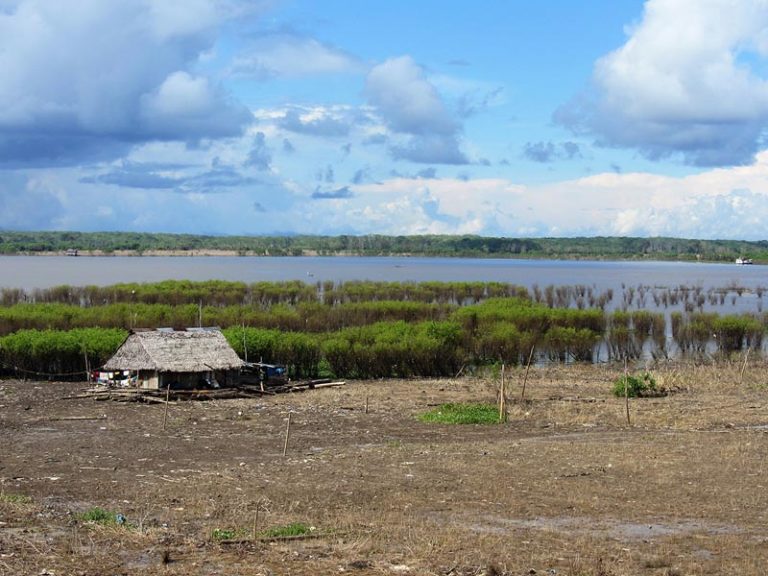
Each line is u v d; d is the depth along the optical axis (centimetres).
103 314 7369
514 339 6494
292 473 2659
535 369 6125
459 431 3653
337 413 4122
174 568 1555
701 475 2631
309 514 2105
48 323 6919
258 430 3631
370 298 11038
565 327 7456
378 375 5712
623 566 1670
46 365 5384
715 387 5100
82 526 1862
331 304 9969
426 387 5153
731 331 7275
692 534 1956
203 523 1959
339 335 6100
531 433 3597
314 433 3572
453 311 8456
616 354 6975
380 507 2208
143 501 2219
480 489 2434
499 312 7662
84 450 3100
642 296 12125
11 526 1822
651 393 4794
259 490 2392
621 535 1947
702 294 12912
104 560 1593
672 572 1630
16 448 3123
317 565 1603
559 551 1784
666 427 3738
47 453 3027
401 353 5712
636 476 2619
